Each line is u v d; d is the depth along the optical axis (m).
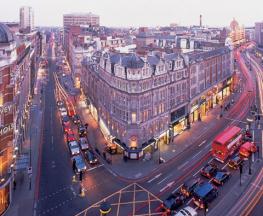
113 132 95.38
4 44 65.81
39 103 146.38
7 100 66.12
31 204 66.00
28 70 129.75
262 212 62.03
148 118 91.00
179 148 94.56
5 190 64.00
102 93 107.75
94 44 182.38
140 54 101.31
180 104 106.06
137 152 86.75
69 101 150.12
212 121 118.62
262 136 102.25
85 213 63.00
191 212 59.84
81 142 95.12
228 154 86.12
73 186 73.50
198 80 119.69
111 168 82.50
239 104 139.75
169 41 180.88
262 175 77.06
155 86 93.25
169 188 72.25
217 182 72.69
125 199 67.94
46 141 100.56
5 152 64.81
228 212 62.34
